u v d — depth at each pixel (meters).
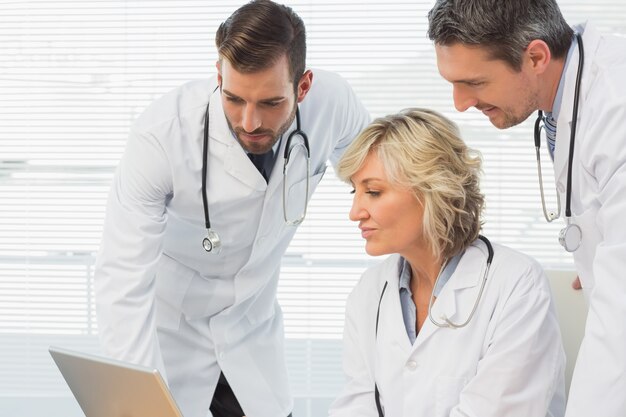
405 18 2.83
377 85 2.86
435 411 1.53
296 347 2.95
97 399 1.42
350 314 1.72
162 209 1.84
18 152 2.93
